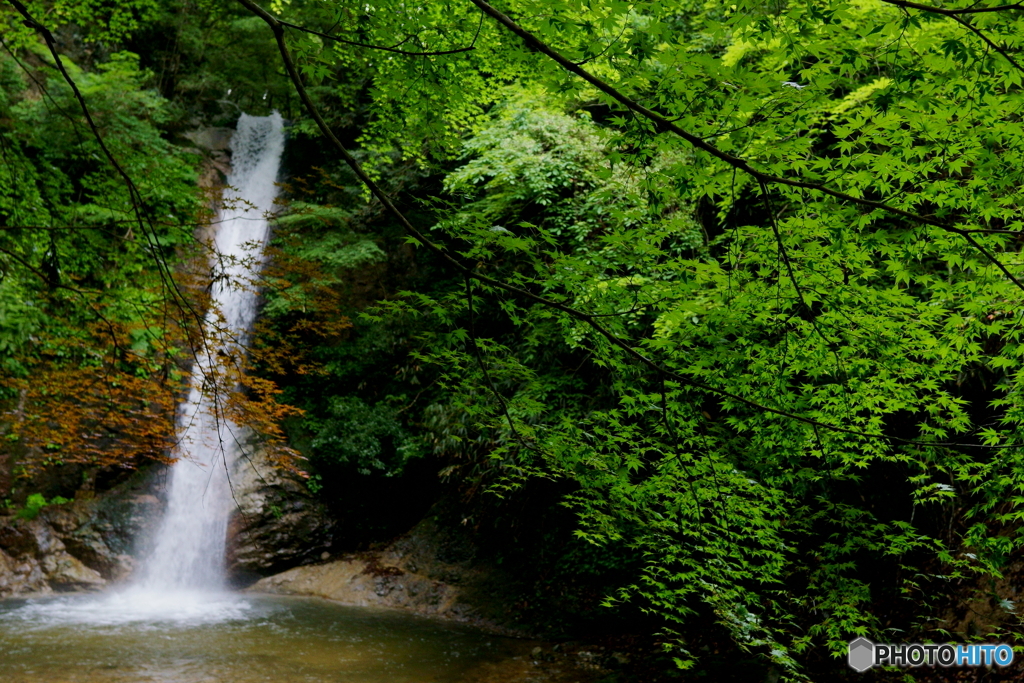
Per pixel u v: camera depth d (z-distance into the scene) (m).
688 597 9.51
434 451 11.05
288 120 19.41
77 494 13.34
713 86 3.17
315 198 16.83
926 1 3.55
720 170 3.18
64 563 12.07
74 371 6.09
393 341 14.05
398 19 3.81
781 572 6.86
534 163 9.57
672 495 4.80
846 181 3.59
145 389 6.01
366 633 9.77
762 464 5.35
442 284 14.62
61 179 8.32
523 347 9.58
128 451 6.38
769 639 5.67
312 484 13.80
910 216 2.56
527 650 9.23
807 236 3.81
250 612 10.80
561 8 3.08
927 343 4.27
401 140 5.40
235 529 13.15
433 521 13.37
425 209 3.54
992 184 3.66
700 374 4.75
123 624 9.61
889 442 5.11
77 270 7.20
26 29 7.69
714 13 8.09
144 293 6.77
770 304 4.15
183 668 7.69
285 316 15.34
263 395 6.41
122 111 13.57
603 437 4.98
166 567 12.90
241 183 18.19
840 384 4.53
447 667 8.30
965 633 7.06
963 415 4.70
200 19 19.78
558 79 3.71
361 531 14.12
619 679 7.90
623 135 3.11
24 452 12.48
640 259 3.83
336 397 14.77
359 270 15.48
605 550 10.37
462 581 11.80
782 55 3.14
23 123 12.05
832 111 6.34
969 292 4.12
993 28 3.18
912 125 3.59
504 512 11.72
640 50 2.91
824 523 8.43
